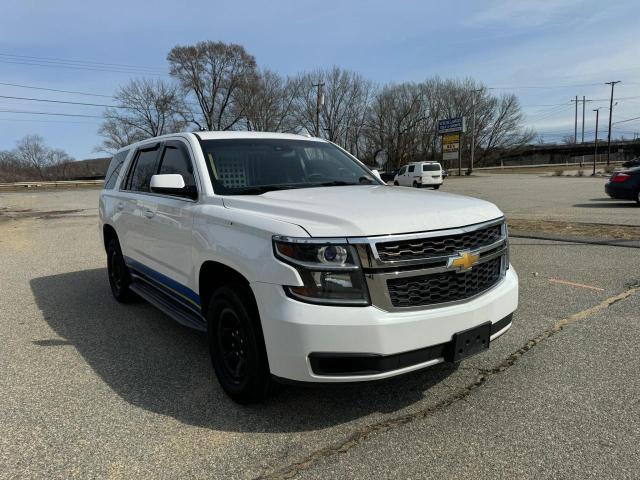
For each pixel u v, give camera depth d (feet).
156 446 9.33
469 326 9.71
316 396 11.12
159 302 15.01
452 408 10.48
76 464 8.79
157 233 14.37
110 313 18.07
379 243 8.86
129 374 12.66
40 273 25.45
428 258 9.22
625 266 22.38
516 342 13.97
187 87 223.71
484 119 279.28
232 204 11.22
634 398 10.67
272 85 223.71
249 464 8.71
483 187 97.91
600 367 12.23
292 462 8.74
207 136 13.99
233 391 10.75
